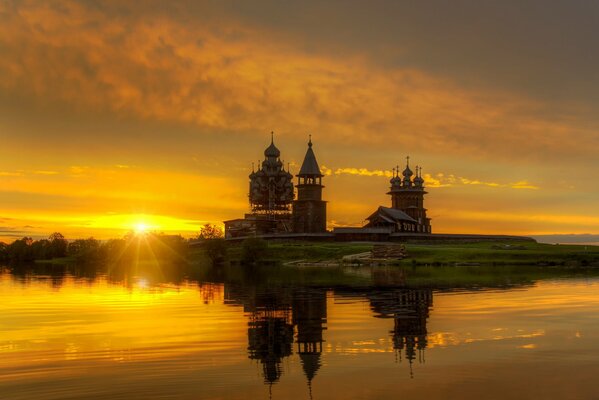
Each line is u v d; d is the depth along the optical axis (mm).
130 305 54781
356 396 23984
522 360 29406
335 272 111812
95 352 31969
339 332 37781
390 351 31719
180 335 37156
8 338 36188
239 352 31844
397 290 67812
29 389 24875
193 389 24938
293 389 24875
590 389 24672
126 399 23641
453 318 43344
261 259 168125
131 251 191000
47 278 100938
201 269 137000
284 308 51000
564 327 39000
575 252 152625
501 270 114500
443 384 25422
